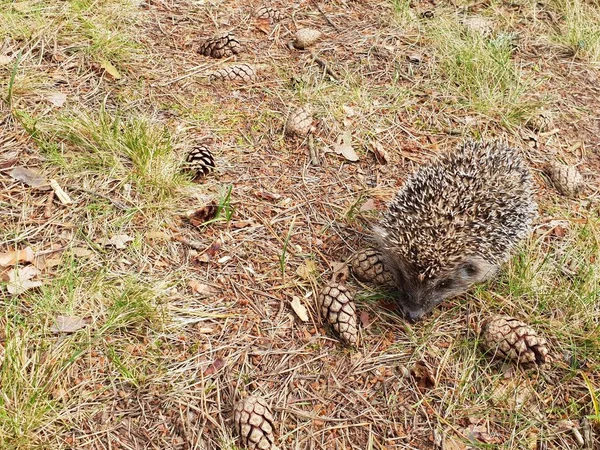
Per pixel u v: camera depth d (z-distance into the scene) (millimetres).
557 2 946
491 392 497
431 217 542
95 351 478
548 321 543
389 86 778
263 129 696
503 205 565
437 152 707
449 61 805
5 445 411
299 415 471
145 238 561
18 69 670
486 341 518
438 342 527
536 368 510
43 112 637
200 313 519
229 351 501
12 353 442
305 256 579
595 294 556
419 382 500
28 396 434
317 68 790
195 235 577
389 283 564
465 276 554
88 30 730
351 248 592
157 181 596
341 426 469
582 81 831
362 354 514
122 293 510
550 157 723
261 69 774
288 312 535
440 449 463
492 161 596
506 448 465
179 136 662
